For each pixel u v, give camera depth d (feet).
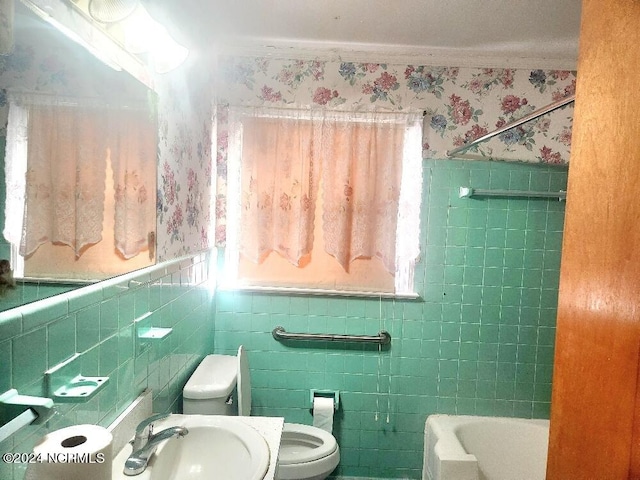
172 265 4.91
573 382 2.35
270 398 7.23
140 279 4.01
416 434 7.27
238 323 7.15
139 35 3.50
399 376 7.22
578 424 2.30
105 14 3.05
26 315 2.40
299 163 6.83
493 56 6.89
